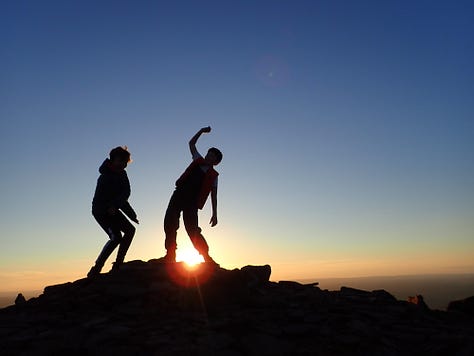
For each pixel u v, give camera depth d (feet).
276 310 21.98
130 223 25.61
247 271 26.89
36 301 23.90
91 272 24.48
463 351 17.84
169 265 24.90
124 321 20.06
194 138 26.12
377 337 18.94
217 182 25.99
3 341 17.33
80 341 17.26
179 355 16.08
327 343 18.31
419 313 24.30
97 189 24.58
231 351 16.79
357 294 28.37
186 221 25.45
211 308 21.93
